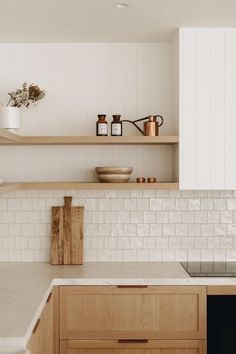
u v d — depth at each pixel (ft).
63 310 10.15
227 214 12.13
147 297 10.18
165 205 12.13
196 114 11.16
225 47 11.16
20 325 7.04
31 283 9.75
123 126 12.16
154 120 11.41
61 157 12.13
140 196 12.12
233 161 11.19
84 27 10.91
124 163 12.14
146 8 9.68
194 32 11.12
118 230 12.13
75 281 10.14
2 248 12.13
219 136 11.17
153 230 12.13
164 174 12.11
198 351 10.14
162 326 10.17
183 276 10.30
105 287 10.16
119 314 10.18
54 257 11.86
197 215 12.13
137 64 12.12
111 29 11.08
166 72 12.12
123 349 10.19
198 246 12.13
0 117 10.98
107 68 12.12
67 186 11.05
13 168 12.14
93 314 10.18
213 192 12.14
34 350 7.48
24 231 12.16
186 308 10.14
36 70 12.13
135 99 12.11
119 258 12.15
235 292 10.12
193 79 11.15
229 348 10.09
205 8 9.72
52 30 11.09
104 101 12.16
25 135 12.14
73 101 12.15
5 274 10.65
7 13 9.89
